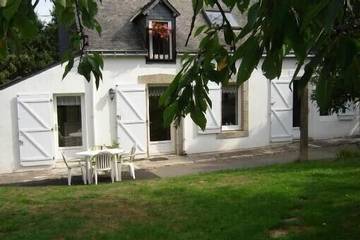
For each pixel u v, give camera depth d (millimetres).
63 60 2314
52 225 5836
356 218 5586
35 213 6477
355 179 7848
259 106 15164
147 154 13742
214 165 12680
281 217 5848
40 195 7797
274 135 15453
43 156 12664
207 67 1884
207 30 2137
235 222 5699
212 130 14383
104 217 6156
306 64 1202
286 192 7121
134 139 13516
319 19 1068
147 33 13414
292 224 5535
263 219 5754
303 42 1174
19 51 1650
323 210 5996
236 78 1334
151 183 8703
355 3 1281
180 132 14164
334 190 7090
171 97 1864
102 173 11500
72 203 7004
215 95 14234
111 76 13211
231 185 7930
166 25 13609
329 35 1147
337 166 9508
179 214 6176
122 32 13633
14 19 1416
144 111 13578
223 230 5414
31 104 12484
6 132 12422
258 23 1241
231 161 13250
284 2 1135
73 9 1906
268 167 10219
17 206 6945
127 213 6332
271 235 5211
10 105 12406
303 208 6172
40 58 20031
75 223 5887
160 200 7012
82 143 13266
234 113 15109
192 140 14297
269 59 1255
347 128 16797
